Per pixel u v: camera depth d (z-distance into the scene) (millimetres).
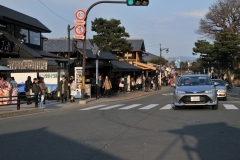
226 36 47250
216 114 13312
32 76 23938
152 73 59812
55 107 19062
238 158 6594
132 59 52781
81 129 10430
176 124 11016
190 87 15234
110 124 11398
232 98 24766
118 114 14492
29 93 19703
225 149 7367
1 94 18438
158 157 6770
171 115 13445
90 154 7117
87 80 28141
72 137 9109
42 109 17156
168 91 40094
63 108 18609
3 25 26781
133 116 13586
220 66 51969
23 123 12297
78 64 26672
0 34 23344
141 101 23328
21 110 15594
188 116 12922
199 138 8617
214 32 57594
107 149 7570
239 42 46344
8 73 23500
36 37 31797
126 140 8555
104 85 26812
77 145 8062
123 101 24109
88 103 21609
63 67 24328
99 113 15180
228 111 14336
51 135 9508
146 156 6867
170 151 7270
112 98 26422
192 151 7234
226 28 55281
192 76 16516
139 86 44375
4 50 23750
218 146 7668
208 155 6855
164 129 10102
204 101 14484
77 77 24641
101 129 10359
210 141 8227
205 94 14484
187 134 9203
